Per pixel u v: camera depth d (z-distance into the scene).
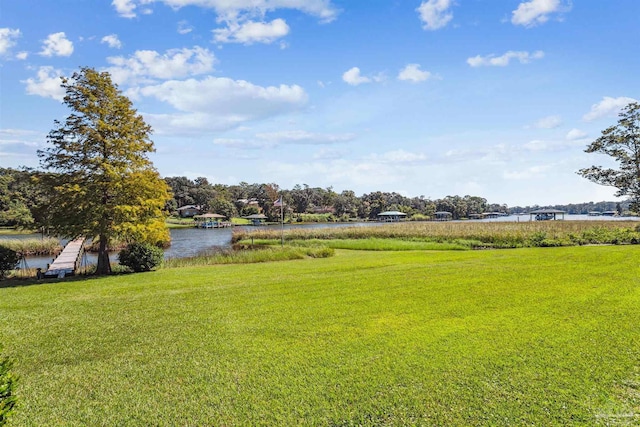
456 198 151.62
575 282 9.98
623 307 7.50
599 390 4.32
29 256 27.53
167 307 8.62
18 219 45.47
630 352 5.30
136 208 14.12
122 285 11.68
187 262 18.91
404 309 7.84
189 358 5.59
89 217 13.68
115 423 3.95
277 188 103.69
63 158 14.12
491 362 5.09
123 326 7.26
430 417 3.89
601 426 3.67
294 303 8.64
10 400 2.71
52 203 13.91
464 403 4.13
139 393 4.57
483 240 27.11
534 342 5.75
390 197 139.50
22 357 5.79
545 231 28.94
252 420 3.93
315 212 111.06
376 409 4.07
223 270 14.80
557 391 4.32
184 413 4.10
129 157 14.87
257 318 7.52
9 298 10.01
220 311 8.13
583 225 39.47
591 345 5.58
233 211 95.12
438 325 6.72
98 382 4.89
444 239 29.22
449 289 9.59
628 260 13.55
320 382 4.69
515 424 3.73
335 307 8.17
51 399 4.47
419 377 4.74
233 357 5.58
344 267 14.66
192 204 105.81
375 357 5.40
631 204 28.30
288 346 5.95
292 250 23.14
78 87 14.26
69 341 6.48
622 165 27.80
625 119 26.98
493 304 8.01
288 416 3.98
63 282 12.66
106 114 14.63
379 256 19.61
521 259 15.07
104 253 15.16
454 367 4.98
